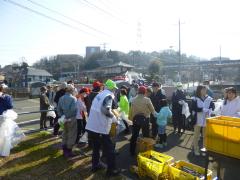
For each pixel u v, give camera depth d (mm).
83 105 7148
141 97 6270
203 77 47625
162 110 7277
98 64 72938
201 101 6473
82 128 7199
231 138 3506
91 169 5344
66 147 6105
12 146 6270
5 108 6191
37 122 11406
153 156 5422
